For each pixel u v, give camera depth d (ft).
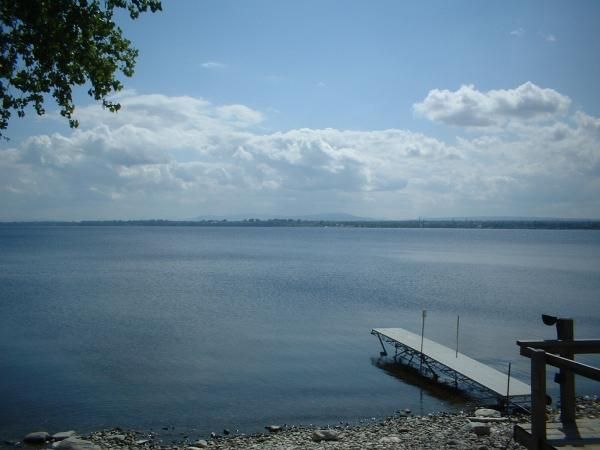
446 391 91.15
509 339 131.13
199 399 85.15
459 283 254.47
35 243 652.48
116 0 48.06
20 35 45.60
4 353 112.57
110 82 50.75
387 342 124.36
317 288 232.12
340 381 96.32
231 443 66.23
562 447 27.04
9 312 163.53
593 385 93.56
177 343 124.26
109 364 104.99
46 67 47.65
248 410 80.33
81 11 45.47
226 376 98.22
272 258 424.05
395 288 233.14
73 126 50.78
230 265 352.90
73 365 104.01
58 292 210.18
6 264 343.46
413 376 100.12
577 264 372.99
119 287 228.43
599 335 135.33
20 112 48.62
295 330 141.18
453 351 105.60
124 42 51.11
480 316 164.25
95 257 415.44
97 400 83.87
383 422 74.23
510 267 347.36
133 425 73.67
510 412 77.71
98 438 68.54
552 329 143.95
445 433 63.31
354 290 225.35
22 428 72.23
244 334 135.33
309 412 79.77
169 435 70.13
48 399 84.07
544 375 28.25
